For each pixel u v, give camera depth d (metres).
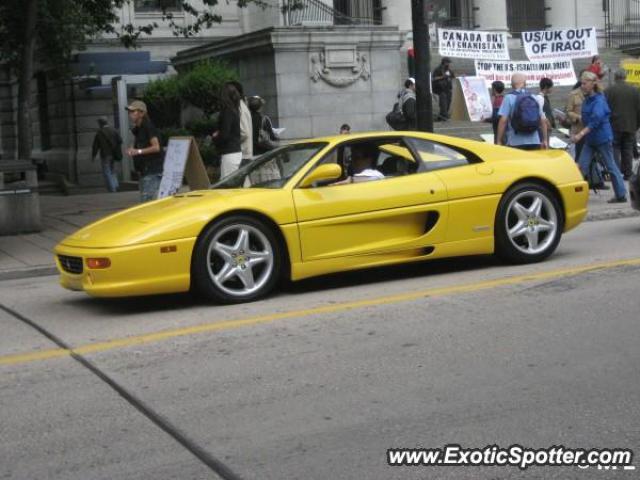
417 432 4.90
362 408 5.29
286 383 5.80
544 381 5.65
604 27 33.06
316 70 21.95
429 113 13.25
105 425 5.21
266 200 8.11
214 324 7.41
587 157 13.95
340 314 7.55
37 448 4.91
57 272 11.02
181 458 4.69
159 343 6.91
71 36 21.70
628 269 8.76
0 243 13.10
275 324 7.32
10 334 7.59
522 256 9.19
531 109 12.08
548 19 33.28
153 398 5.61
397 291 8.36
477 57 23.08
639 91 15.48
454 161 8.98
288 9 22.30
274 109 21.80
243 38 22.41
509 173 9.03
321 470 4.47
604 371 5.81
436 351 6.36
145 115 12.87
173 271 7.82
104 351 6.77
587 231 11.81
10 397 5.79
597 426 4.92
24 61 19.34
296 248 8.19
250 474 4.45
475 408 5.23
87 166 26.22
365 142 8.80
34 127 30.42
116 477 4.49
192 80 21.39
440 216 8.68
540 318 7.13
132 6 27.50
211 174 20.34
